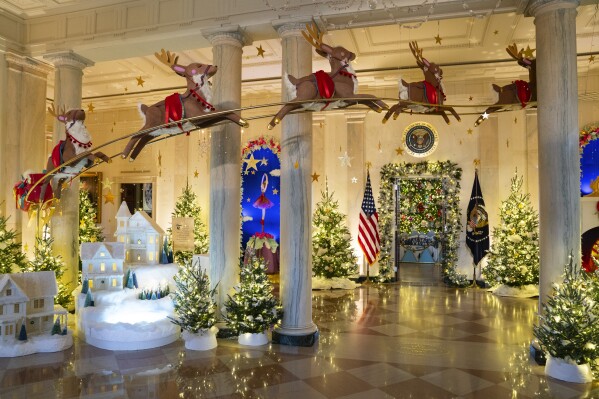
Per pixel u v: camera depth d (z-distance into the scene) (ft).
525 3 18.51
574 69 17.43
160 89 39.47
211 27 21.39
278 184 39.93
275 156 40.01
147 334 18.98
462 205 35.27
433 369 16.74
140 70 34.60
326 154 38.14
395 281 36.99
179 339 20.39
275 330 20.20
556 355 16.01
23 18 25.53
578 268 17.04
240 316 19.63
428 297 30.63
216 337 20.66
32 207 21.75
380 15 20.03
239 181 21.86
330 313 25.90
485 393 14.55
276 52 30.76
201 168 41.11
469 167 35.17
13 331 18.12
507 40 28.43
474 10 19.57
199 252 36.99
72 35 24.45
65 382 15.12
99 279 21.29
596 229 30.96
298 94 15.69
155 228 23.48
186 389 14.65
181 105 15.90
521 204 31.22
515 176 33.63
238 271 21.35
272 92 39.40
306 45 20.52
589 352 15.49
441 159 35.78
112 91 40.06
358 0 19.62
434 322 23.75
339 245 34.73
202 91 16.20
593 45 28.86
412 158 36.32
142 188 43.88
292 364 17.17
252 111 40.19
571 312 15.56
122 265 21.47
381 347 19.40
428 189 44.11
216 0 21.50
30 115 26.43
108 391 14.43
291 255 20.10
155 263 23.17
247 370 16.48
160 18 22.48
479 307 27.37
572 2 17.42
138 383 15.10
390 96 36.35
